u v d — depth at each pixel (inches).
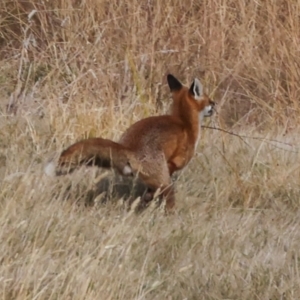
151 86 1305.4
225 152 1112.8
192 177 1042.7
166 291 728.3
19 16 1375.5
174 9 1371.8
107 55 1316.4
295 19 1376.7
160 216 885.2
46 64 1314.0
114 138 1123.3
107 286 678.5
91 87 1246.9
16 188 861.2
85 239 792.9
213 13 1369.3
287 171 1053.8
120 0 1341.0
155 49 1334.9
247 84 1375.5
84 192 919.7
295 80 1347.2
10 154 1008.2
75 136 1114.1
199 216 911.7
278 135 1237.7
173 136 928.9
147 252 784.3
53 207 833.5
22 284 645.3
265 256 830.5
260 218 959.0
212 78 1348.4
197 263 796.6
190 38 1374.3
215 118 1252.5
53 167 847.1
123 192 968.3
